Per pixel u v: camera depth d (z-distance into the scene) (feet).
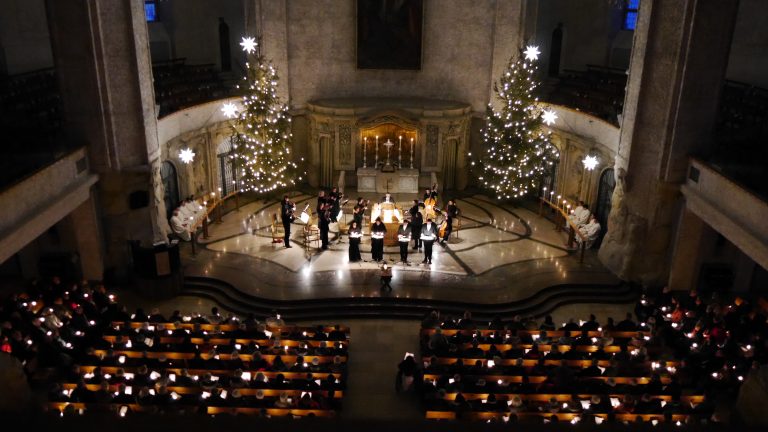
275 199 94.02
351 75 99.40
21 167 56.85
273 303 64.13
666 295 61.16
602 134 76.74
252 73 84.07
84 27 58.80
